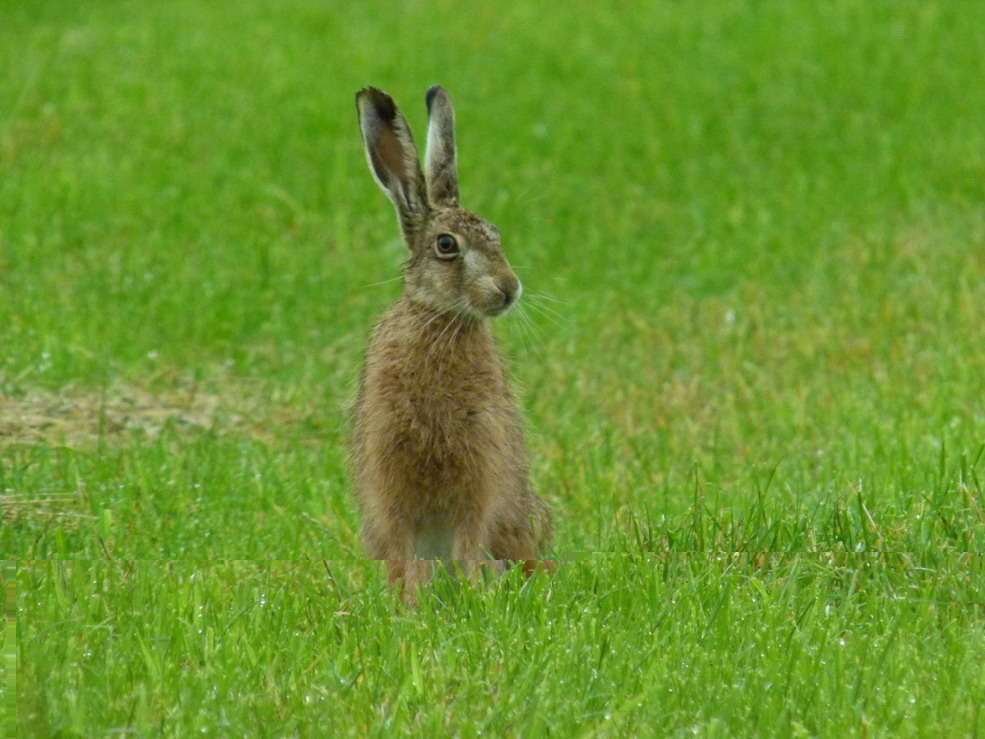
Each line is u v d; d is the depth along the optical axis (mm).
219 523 11812
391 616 9484
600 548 11008
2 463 12867
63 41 32219
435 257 10867
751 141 27328
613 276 20734
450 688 8328
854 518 10898
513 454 11039
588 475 13281
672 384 16344
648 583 9742
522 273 20625
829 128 27891
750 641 8891
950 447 12977
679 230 22828
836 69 31422
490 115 28906
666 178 25438
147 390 15961
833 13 35750
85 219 21922
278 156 25844
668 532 10742
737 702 8008
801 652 8547
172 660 8742
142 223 21938
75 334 17094
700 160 26531
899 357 16672
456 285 10719
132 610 9484
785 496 11938
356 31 34875
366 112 11508
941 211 22828
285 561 10812
